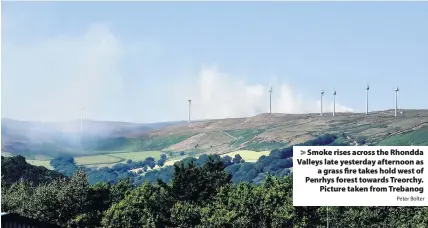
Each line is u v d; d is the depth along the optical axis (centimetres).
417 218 17750
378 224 18012
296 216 16938
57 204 16425
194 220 17300
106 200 17600
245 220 16738
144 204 17738
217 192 19862
